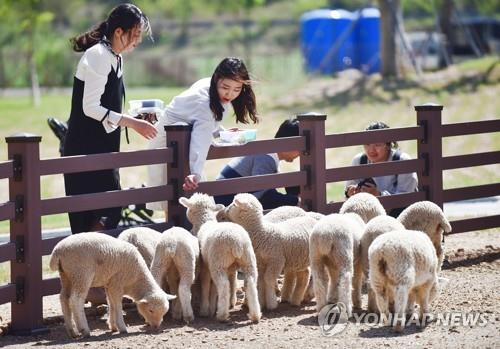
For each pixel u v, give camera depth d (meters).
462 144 30.09
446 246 16.23
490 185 15.78
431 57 59.41
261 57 79.06
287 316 11.41
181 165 12.52
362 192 13.56
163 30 95.12
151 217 17.55
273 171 14.02
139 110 13.36
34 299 11.26
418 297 10.84
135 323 11.52
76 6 96.25
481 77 41.97
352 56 56.97
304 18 61.69
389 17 45.16
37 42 71.81
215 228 11.09
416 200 14.86
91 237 10.59
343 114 37.34
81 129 12.50
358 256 11.41
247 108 13.16
